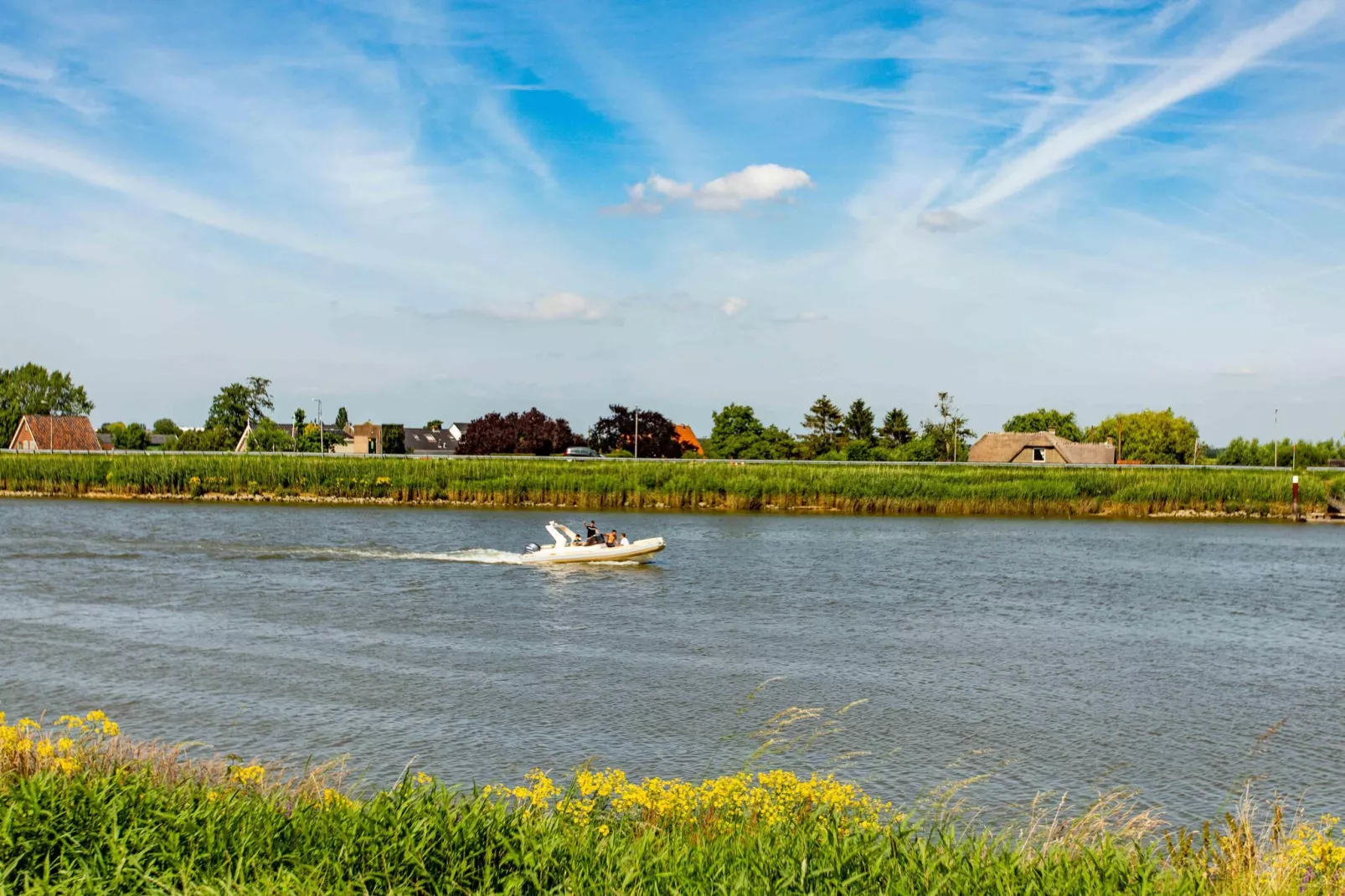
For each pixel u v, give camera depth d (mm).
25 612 32812
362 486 77562
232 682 24234
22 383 161250
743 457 128375
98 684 23859
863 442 124812
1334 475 90250
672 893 9062
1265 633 32938
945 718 22406
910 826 12383
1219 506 79000
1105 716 22828
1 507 69312
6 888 8805
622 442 131750
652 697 23625
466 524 63531
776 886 9156
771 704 23203
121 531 56344
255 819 10148
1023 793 17891
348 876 9062
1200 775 19062
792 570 45688
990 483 77250
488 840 9812
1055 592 40688
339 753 19172
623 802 12062
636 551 46844
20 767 11984
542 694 23672
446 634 30609
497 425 135125
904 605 37000
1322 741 21234
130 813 10180
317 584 39594
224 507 72438
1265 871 10570
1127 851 11453
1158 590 41531
